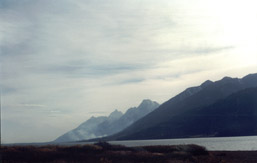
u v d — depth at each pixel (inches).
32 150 1635.1
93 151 1774.1
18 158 1465.3
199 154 1939.0
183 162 1533.0
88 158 1546.5
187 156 1750.7
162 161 1539.1
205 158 1742.1
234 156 1948.8
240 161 1608.0
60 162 1411.2
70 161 1451.8
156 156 1652.3
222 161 1593.3
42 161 1445.6
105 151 1798.7
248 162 1560.0
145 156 1626.5
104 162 1441.9
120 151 1841.8
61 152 1667.1
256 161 1600.6
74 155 1610.5
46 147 1796.3
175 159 1636.3
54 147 1814.7
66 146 1877.5
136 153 1707.7
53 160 1477.6
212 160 1640.0
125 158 1573.6
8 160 1402.6
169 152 1930.4
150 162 1505.9
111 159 1544.0
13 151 1566.2
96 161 1464.1
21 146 1744.6
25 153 1553.9
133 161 1514.5
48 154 1584.6
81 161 1460.4
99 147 1878.7
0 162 1352.1
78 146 1838.1
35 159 1472.7
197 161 1621.6
